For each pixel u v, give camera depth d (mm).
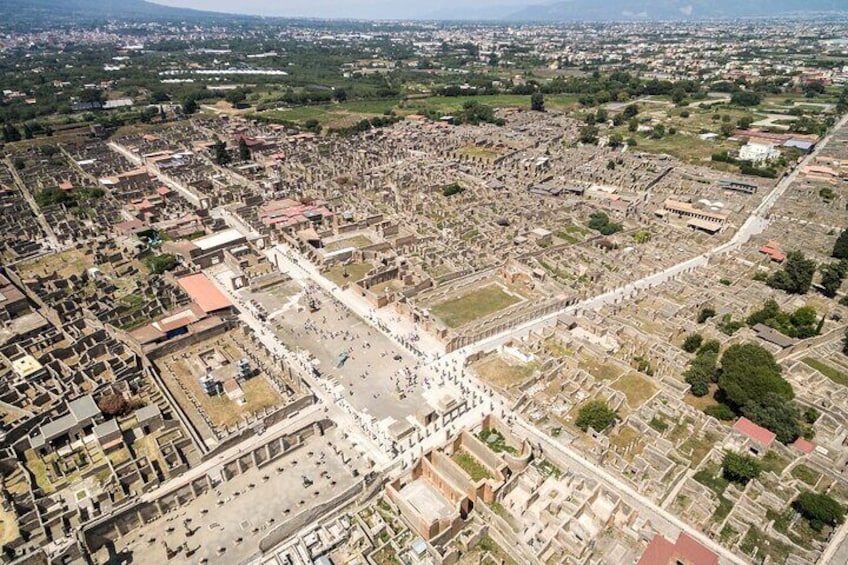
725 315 145625
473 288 164625
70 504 90375
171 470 96500
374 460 101875
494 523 88562
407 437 107750
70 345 129375
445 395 118250
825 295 160500
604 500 91500
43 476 96500
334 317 149625
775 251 184125
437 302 156625
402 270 169500
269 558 83312
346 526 87562
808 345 135125
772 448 101500
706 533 86500
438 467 99750
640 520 88375
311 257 183625
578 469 99062
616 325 140750
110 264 178875
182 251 181625
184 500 92875
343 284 167375
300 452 103875
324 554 83625
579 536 85562
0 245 189500
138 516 88250
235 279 164625
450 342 133375
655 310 148375
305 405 115312
